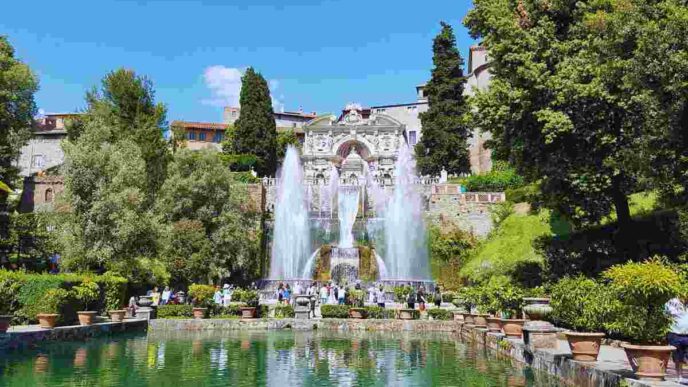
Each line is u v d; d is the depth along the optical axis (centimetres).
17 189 6412
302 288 4097
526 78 2541
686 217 2369
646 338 1138
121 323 2488
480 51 7875
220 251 4322
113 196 3108
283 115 10562
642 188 2359
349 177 7781
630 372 1135
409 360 1811
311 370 1602
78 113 4828
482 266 4188
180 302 3347
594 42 2189
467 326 2553
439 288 4147
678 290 1114
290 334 2680
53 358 1730
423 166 6575
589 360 1322
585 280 1817
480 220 5094
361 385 1373
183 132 5294
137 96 4822
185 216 4347
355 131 8412
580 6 2566
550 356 1456
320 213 5878
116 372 1512
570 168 2594
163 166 4581
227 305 3272
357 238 5244
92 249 3091
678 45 1634
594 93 2338
